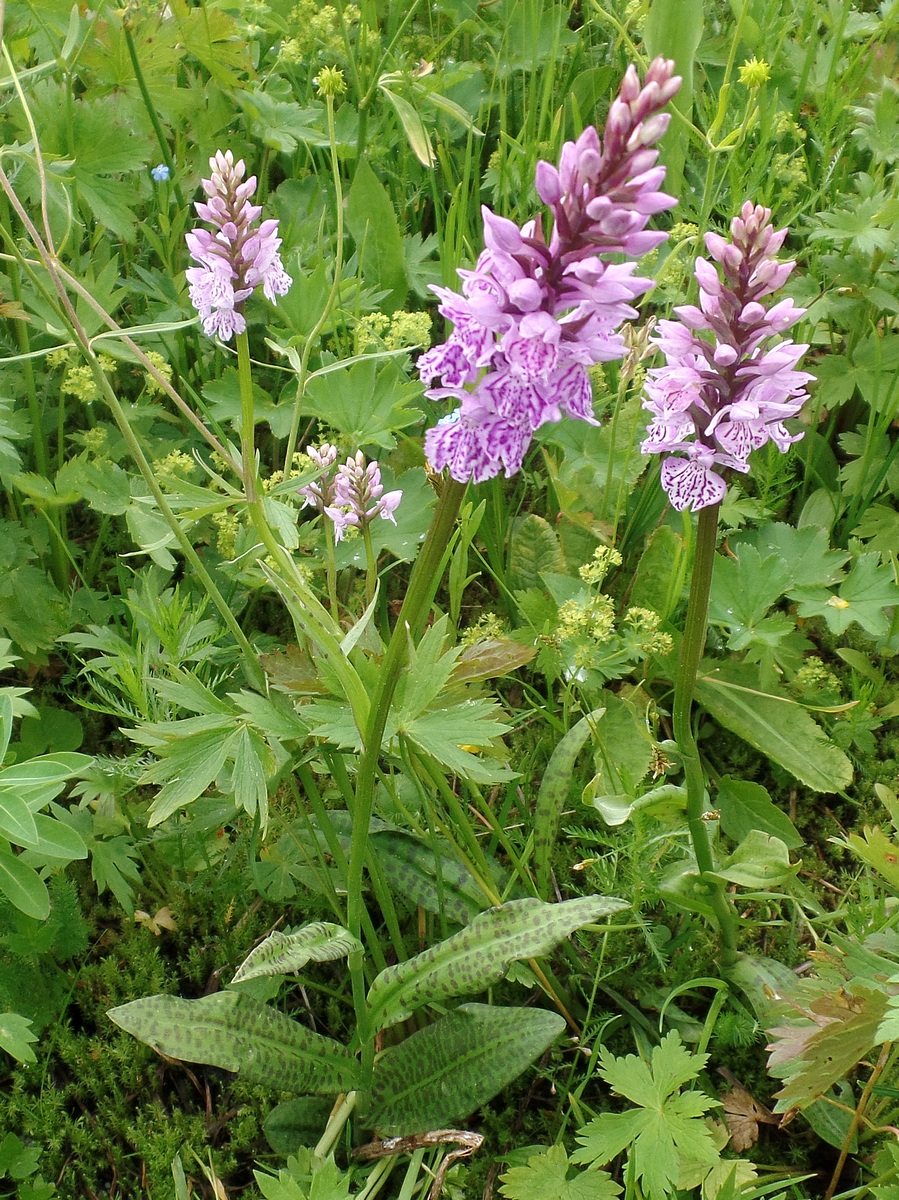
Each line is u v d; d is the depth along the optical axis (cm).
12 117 53
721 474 37
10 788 36
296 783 47
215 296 36
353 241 62
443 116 67
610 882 44
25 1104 42
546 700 54
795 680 53
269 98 62
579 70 70
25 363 52
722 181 61
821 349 64
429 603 38
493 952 37
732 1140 42
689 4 58
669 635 49
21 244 53
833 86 65
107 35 56
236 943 47
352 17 65
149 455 54
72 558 52
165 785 37
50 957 44
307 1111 42
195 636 45
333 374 50
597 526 54
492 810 49
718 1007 41
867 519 57
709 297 34
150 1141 42
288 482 38
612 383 59
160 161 63
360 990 38
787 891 48
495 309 29
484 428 30
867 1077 43
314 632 34
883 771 53
